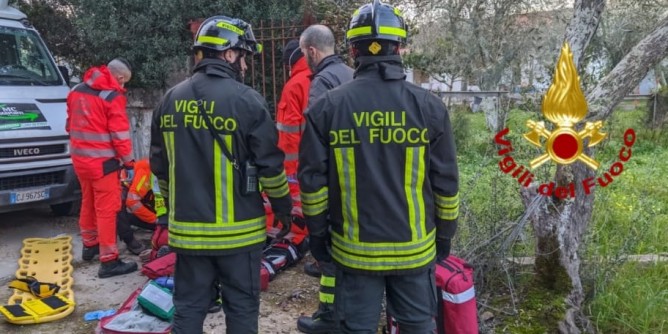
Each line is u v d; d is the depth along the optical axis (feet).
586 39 11.65
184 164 9.05
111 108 14.73
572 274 12.29
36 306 13.34
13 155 18.03
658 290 12.91
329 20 22.62
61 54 30.04
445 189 8.17
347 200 8.05
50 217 21.86
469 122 34.63
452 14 40.55
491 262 12.48
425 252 8.17
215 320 12.92
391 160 7.83
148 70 26.02
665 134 40.81
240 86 9.18
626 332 11.96
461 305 9.52
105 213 15.33
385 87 7.94
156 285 12.46
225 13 25.21
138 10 26.13
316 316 12.16
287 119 14.17
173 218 9.26
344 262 8.27
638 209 18.58
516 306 11.89
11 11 22.11
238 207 9.14
